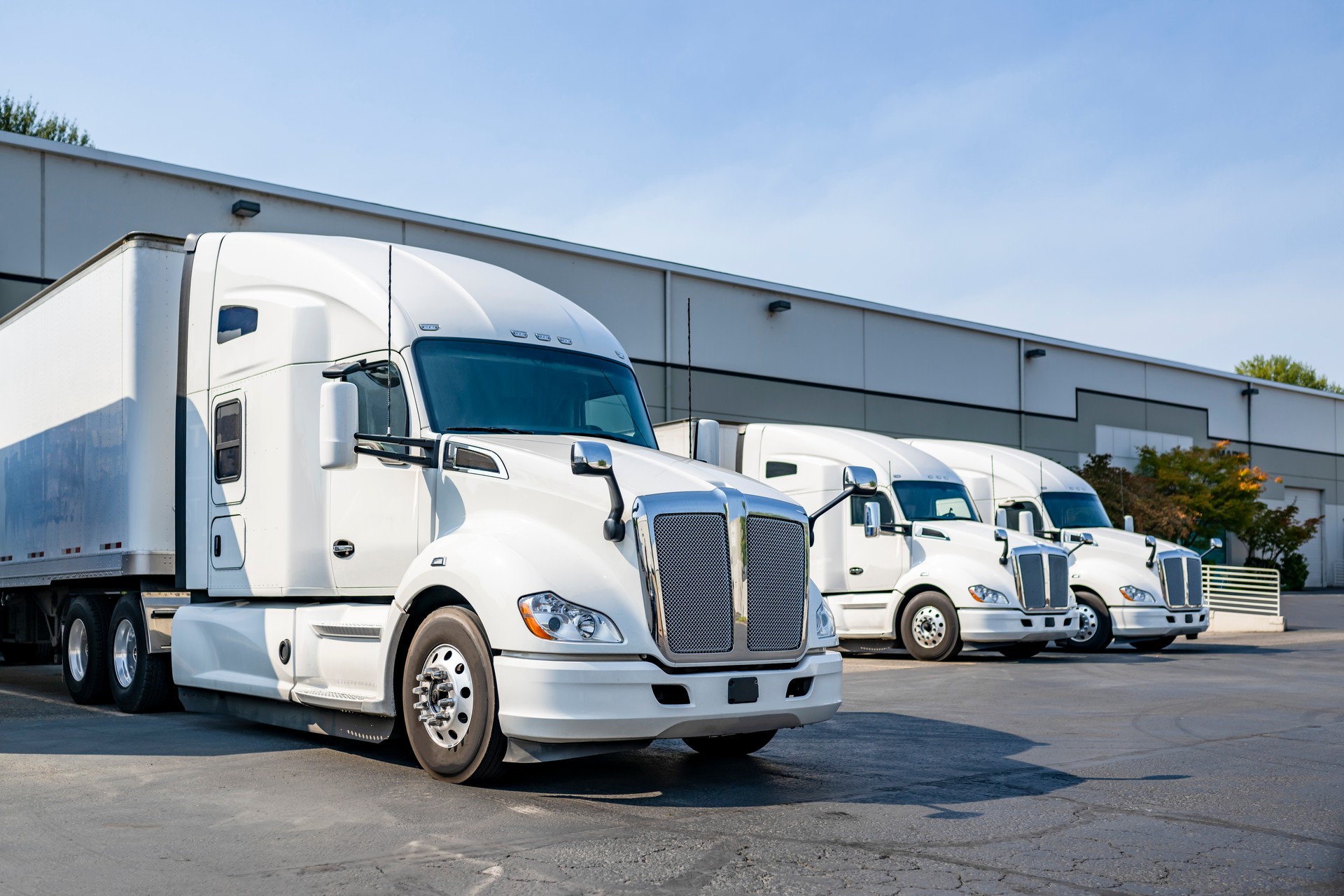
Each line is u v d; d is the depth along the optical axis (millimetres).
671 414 26656
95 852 5016
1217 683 12609
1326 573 47469
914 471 16781
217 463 8750
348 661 7148
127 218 19938
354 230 22281
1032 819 5703
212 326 8969
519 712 5922
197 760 7344
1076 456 36906
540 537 6324
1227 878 4711
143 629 9586
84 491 10125
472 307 7695
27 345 11742
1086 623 18188
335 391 6945
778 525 6547
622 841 5215
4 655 15234
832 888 4496
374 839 5242
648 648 5992
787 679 6398
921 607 16078
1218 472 36656
